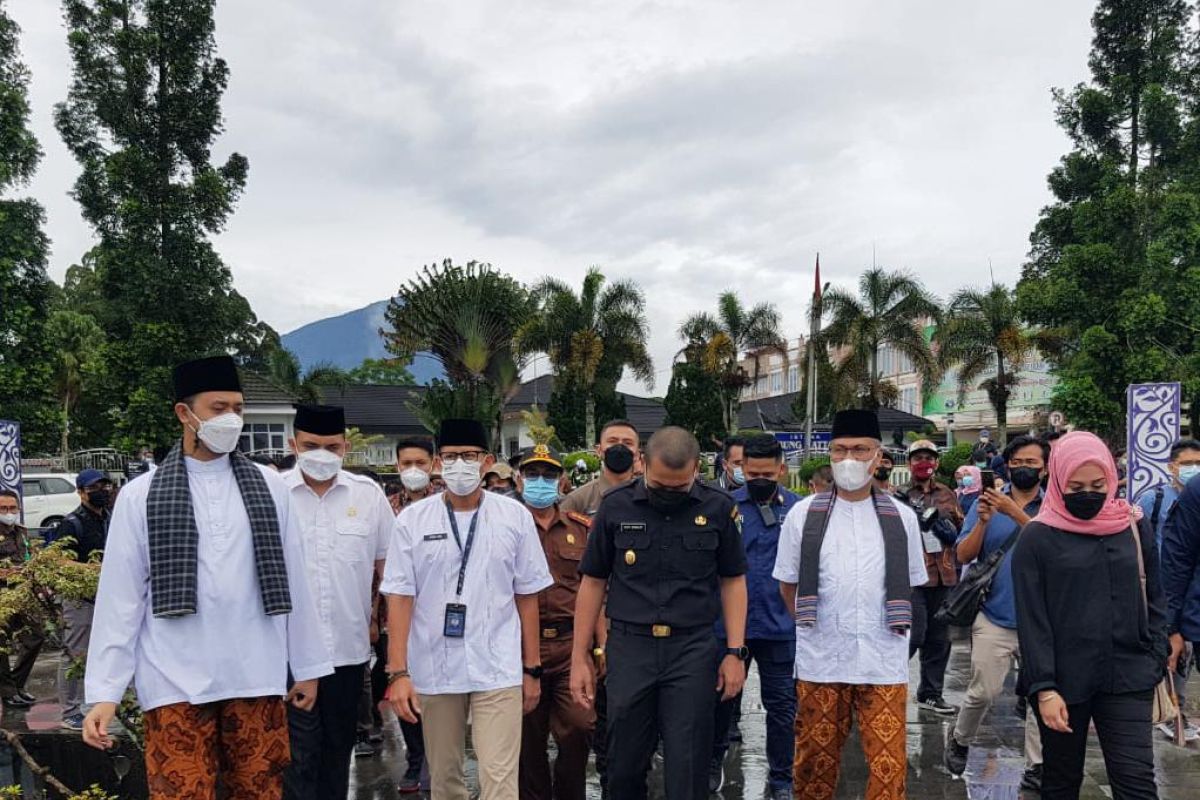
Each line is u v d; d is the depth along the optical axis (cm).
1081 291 2202
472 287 2236
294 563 333
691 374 3844
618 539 376
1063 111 2586
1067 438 363
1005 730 620
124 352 2486
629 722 367
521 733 413
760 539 500
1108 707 351
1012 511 507
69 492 2072
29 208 2139
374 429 4153
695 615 369
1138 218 2181
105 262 2561
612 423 546
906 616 385
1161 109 2428
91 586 490
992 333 2961
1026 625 357
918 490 691
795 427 4325
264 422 3462
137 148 2492
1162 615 357
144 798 507
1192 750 561
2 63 2180
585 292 3475
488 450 409
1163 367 2053
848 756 569
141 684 300
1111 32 2619
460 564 391
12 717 662
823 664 398
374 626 468
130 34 2478
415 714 383
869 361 3228
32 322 2142
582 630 387
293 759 409
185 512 304
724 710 506
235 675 306
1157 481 776
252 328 4066
